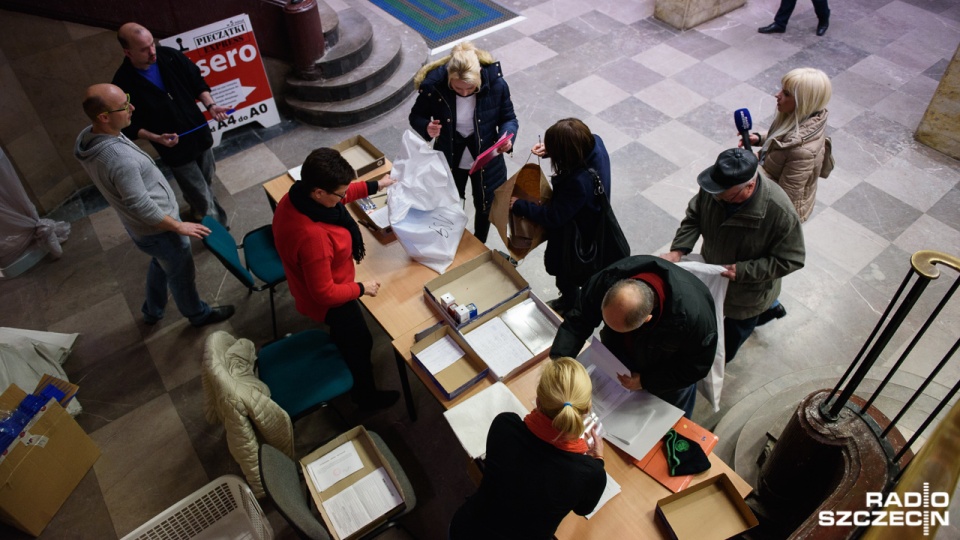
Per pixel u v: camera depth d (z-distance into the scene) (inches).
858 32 244.8
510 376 102.2
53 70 172.2
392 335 110.1
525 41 244.2
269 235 147.5
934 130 189.6
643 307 82.0
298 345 120.9
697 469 89.6
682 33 248.1
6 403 112.2
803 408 93.0
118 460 127.3
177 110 148.3
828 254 162.2
